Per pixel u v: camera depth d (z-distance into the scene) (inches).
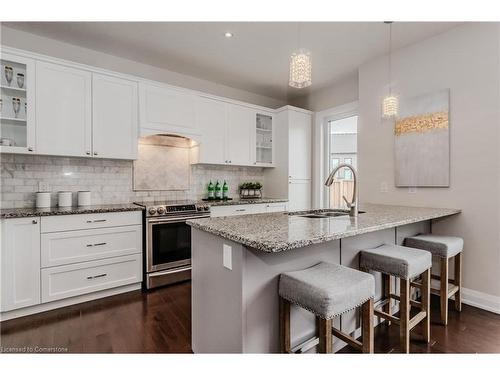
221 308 57.4
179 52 123.1
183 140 146.9
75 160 116.4
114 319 85.7
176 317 87.0
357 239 73.6
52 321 84.3
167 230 115.3
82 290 96.9
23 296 86.2
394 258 65.9
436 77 106.2
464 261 99.2
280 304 55.8
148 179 135.5
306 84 77.3
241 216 79.7
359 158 133.6
